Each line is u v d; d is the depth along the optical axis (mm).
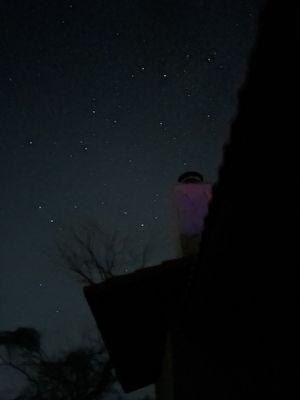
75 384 10531
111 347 4352
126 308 3582
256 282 1643
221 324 2213
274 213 1355
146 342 4418
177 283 3416
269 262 1489
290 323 1446
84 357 10648
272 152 1236
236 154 1363
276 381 1611
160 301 3613
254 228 1508
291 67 1007
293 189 1222
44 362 10664
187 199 5121
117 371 5086
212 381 2512
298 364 1400
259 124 1198
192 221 4953
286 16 929
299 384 1402
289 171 1210
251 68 1067
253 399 1869
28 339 10523
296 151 1146
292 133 1124
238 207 1544
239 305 1892
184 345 3279
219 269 1930
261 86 1095
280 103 1095
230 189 1519
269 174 1303
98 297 3283
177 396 3609
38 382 10492
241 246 1652
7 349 10484
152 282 3316
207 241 1889
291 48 976
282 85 1055
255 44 1016
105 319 3688
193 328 2832
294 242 1291
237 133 1277
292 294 1386
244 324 1906
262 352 1750
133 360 4844
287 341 1491
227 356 2244
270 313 1604
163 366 4820
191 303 2539
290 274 1366
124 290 3307
